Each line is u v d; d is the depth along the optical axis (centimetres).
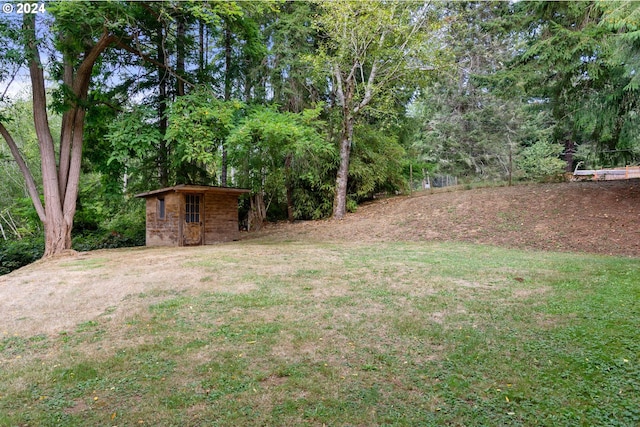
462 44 1889
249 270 687
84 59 1102
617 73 1027
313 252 897
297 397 269
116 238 1636
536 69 1070
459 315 427
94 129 1376
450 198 1369
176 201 1295
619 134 1165
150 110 1101
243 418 243
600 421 234
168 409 255
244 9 1120
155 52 1273
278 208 1833
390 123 1592
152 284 603
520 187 1343
